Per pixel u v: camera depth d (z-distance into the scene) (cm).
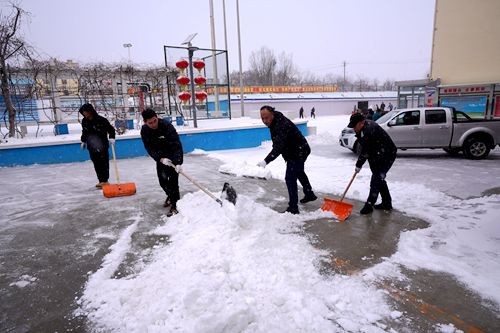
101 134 618
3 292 287
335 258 327
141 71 1330
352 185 611
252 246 329
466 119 916
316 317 234
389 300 257
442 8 1447
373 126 428
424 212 448
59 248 373
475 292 265
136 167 858
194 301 241
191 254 323
